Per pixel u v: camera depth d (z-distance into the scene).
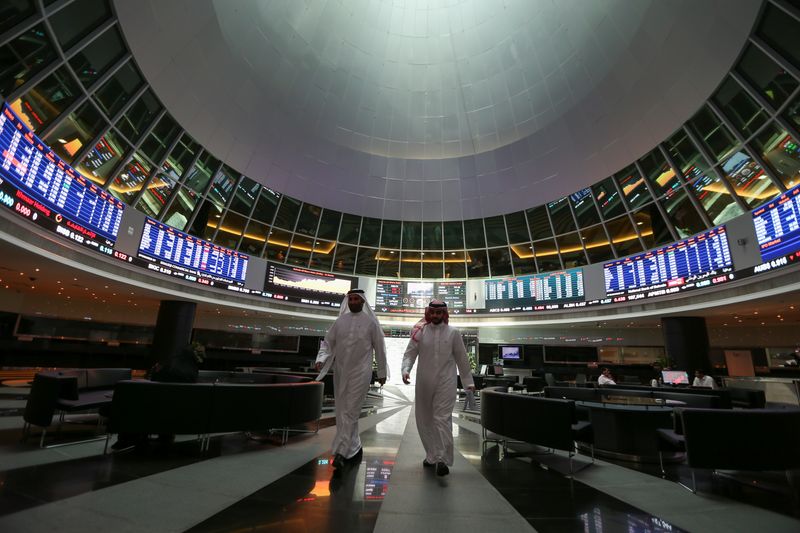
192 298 14.58
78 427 5.22
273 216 17.61
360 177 19.16
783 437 3.63
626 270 14.60
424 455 4.46
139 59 10.47
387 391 15.98
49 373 4.83
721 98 10.88
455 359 4.04
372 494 3.03
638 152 13.91
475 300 19.08
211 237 15.73
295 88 16.30
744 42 9.62
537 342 19.45
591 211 16.20
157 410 4.18
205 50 12.48
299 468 3.73
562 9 14.79
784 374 16.11
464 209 19.45
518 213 18.62
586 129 15.38
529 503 2.99
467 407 10.62
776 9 8.79
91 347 16.81
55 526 2.24
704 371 13.16
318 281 18.34
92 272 10.91
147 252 12.59
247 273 16.28
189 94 12.66
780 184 10.01
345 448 3.71
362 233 19.86
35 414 4.28
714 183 11.76
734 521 2.74
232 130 14.94
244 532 2.27
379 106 18.38
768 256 9.88
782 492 3.45
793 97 9.10
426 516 2.63
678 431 3.95
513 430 4.84
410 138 19.00
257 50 14.49
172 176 13.39
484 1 16.38
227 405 4.48
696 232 12.55
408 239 20.19
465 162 18.94
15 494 2.71
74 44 8.65
